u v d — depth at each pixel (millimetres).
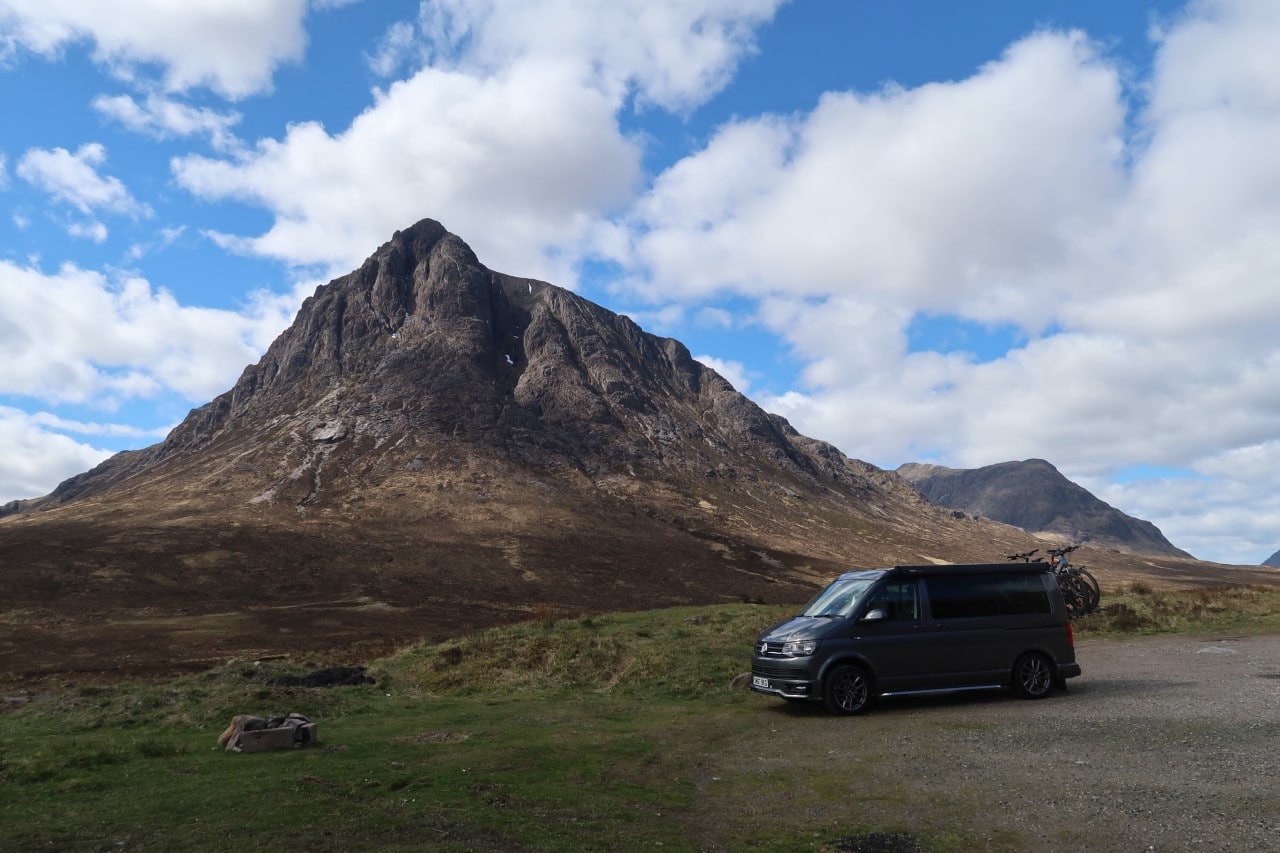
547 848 6492
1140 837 6203
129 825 7336
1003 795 7535
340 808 7750
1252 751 8438
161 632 56562
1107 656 17453
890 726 11242
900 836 6578
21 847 6785
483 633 23031
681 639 19641
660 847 6504
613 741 11219
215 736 12812
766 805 7734
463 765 9688
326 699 15688
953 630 12906
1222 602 23578
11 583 73000
